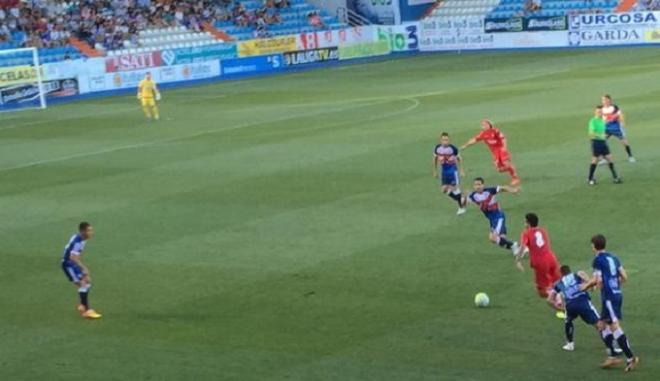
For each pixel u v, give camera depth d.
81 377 29.03
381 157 55.28
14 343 32.12
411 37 115.19
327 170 53.00
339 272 36.47
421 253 37.94
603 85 77.12
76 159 62.53
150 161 59.72
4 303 36.06
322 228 42.22
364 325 31.36
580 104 68.69
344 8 118.12
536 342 29.12
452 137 59.88
